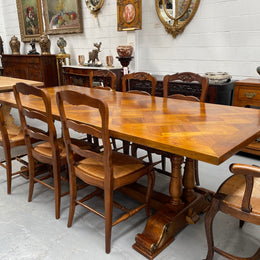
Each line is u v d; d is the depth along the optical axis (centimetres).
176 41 384
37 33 615
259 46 312
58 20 550
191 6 352
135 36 417
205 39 355
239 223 175
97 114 173
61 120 156
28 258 149
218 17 335
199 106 195
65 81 524
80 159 196
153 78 242
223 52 343
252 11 307
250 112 175
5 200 209
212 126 144
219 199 123
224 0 325
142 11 410
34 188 228
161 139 124
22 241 163
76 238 165
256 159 274
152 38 410
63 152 191
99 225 178
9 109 245
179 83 328
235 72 339
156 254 149
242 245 157
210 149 110
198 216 171
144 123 152
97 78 434
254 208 114
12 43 606
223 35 337
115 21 454
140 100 220
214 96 300
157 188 222
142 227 175
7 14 692
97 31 491
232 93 322
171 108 189
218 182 229
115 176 149
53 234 169
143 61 433
